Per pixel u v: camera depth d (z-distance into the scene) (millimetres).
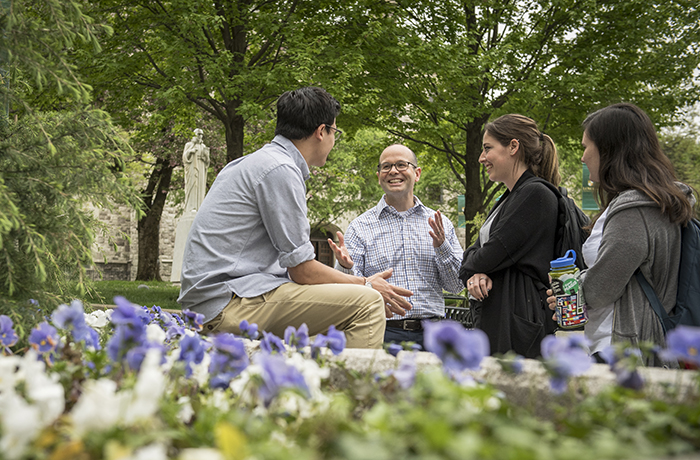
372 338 2545
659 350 1312
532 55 13680
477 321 3070
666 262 2338
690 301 2312
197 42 10602
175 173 20016
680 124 14727
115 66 10281
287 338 1704
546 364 1153
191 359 1416
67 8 2266
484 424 891
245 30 11273
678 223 2342
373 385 1365
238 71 11008
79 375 1305
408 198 4148
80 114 2373
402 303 2922
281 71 10516
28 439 884
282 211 2627
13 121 2381
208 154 13961
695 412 1063
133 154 2486
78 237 2225
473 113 13078
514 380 1414
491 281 2979
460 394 976
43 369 1340
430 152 16672
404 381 1219
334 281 2678
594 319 2490
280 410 1164
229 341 1353
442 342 1024
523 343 2855
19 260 2154
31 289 2213
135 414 937
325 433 917
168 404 1146
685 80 13656
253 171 2678
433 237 3777
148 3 10898
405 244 4008
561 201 3021
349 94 11414
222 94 10766
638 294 2371
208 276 2574
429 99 14141
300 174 2779
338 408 1082
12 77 2436
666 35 13391
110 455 790
